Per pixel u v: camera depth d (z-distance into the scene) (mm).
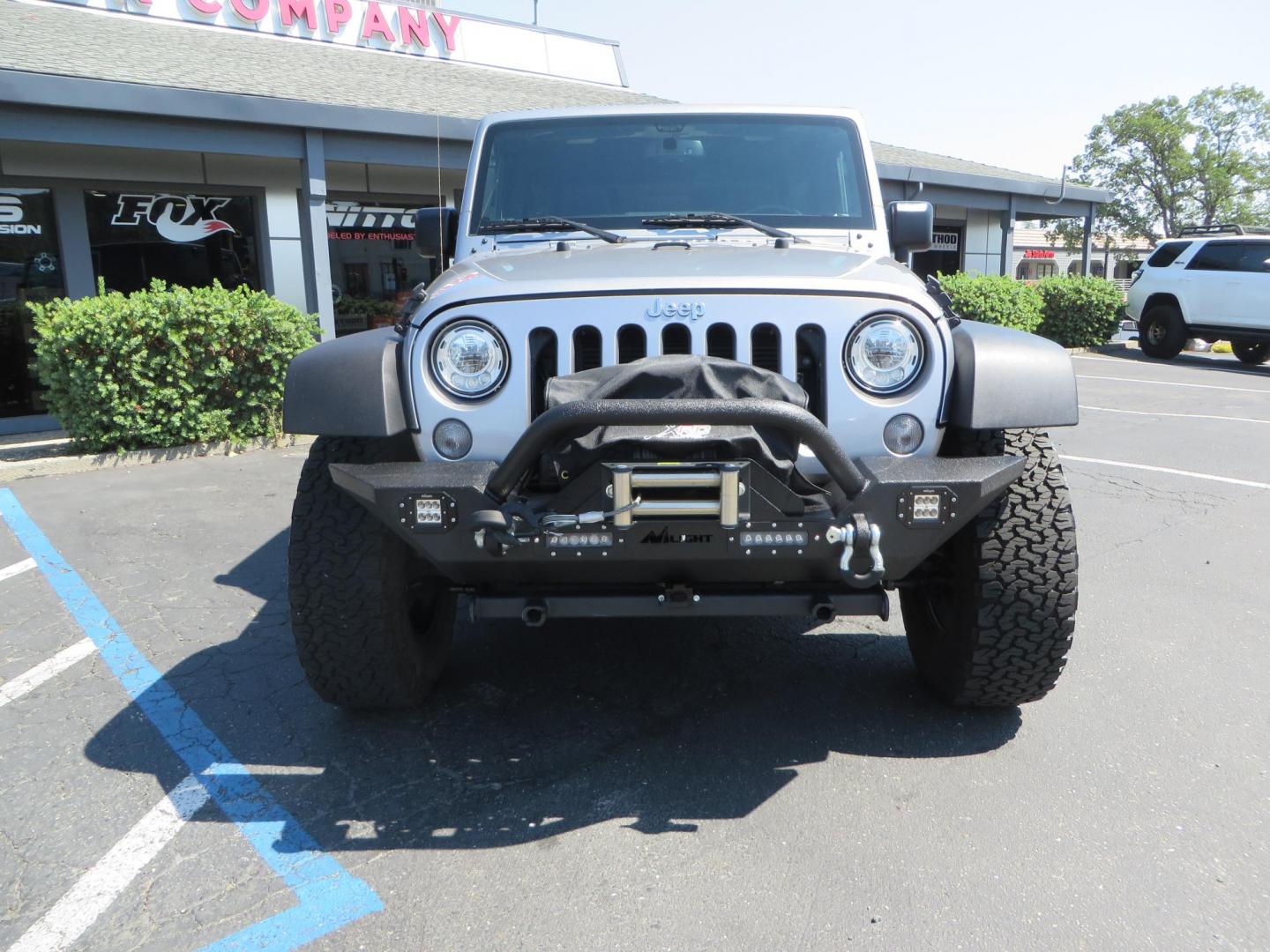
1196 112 62812
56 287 9742
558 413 2201
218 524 5785
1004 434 2877
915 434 2594
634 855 2449
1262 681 3508
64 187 9633
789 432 2252
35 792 2771
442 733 3121
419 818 2627
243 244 11055
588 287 2609
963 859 2424
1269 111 60875
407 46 14625
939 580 3025
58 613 4289
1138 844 2484
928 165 17609
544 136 3938
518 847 2490
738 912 2223
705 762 2920
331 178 11742
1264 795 2721
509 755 2977
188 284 10641
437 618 3449
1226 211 62125
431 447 2625
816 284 2607
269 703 3350
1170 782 2797
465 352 2586
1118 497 6453
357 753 2998
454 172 12812
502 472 2320
